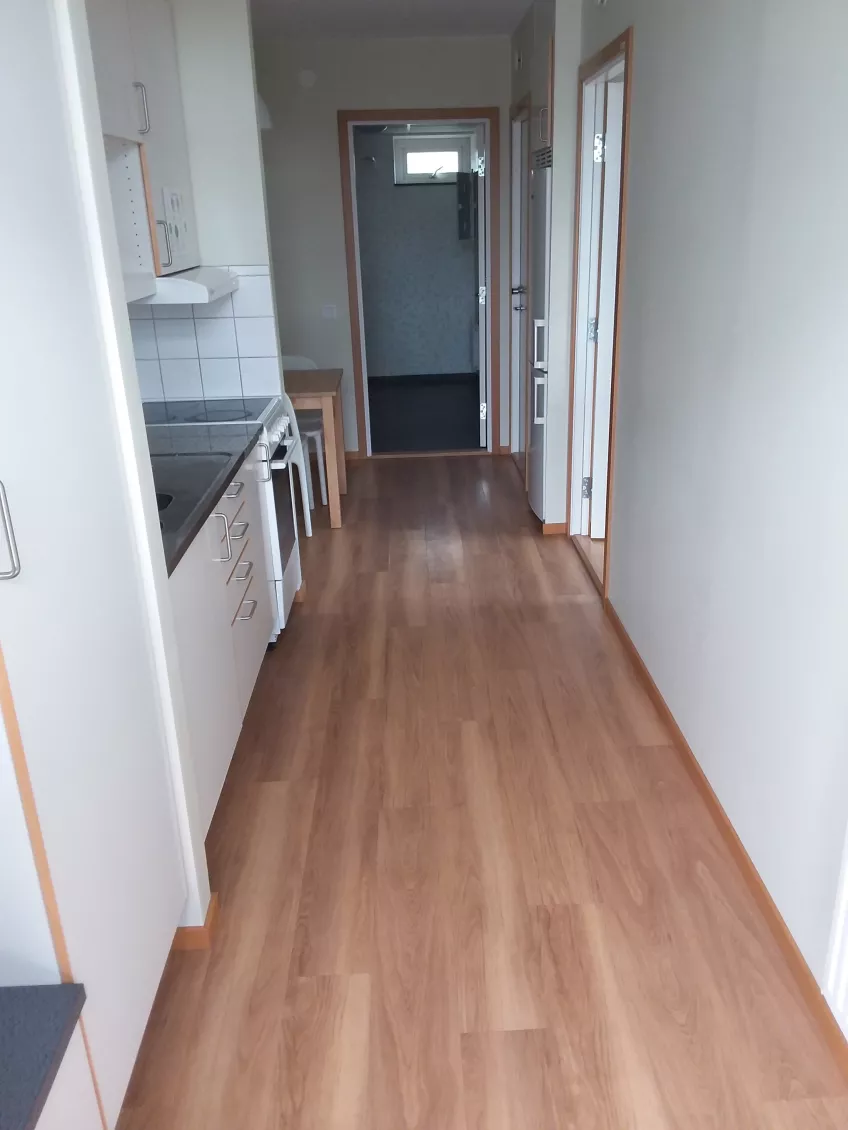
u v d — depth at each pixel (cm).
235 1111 159
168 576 182
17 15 120
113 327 150
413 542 455
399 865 221
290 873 219
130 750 155
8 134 116
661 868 216
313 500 533
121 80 253
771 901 193
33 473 120
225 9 323
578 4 370
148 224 282
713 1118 154
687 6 229
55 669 125
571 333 416
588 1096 159
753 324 190
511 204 557
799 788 175
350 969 189
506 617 362
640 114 282
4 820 116
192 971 190
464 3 443
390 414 755
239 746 275
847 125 144
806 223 161
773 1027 171
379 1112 158
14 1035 121
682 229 240
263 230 352
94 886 137
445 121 550
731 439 206
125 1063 148
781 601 180
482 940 196
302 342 596
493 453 623
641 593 304
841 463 151
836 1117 154
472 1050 169
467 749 270
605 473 432
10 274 115
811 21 156
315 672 321
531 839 228
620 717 285
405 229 846
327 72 538
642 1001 178
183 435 306
